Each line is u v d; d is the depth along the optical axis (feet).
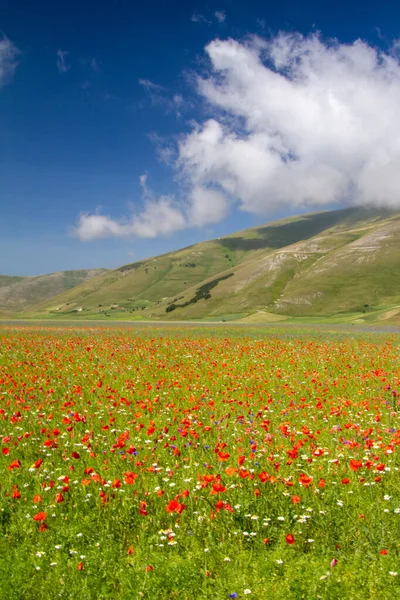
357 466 22.04
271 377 56.65
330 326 241.55
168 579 16.46
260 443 29.07
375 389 48.21
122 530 19.94
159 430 33.14
